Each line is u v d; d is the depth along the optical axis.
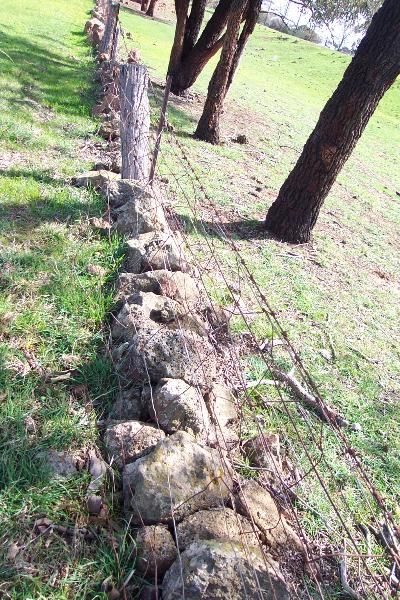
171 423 2.45
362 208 8.05
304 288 4.62
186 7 9.26
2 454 2.24
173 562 1.94
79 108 7.17
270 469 2.40
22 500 2.10
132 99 5.07
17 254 3.55
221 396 2.71
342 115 4.93
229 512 2.06
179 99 10.08
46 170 5.02
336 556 2.33
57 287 3.33
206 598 1.76
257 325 3.75
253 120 11.02
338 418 3.15
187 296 3.41
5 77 7.49
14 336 2.91
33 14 13.70
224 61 7.41
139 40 16.77
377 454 3.04
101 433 2.49
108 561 1.98
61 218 4.20
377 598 2.22
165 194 5.37
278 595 1.82
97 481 2.22
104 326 3.15
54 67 8.94
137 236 3.98
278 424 2.94
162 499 2.07
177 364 2.67
